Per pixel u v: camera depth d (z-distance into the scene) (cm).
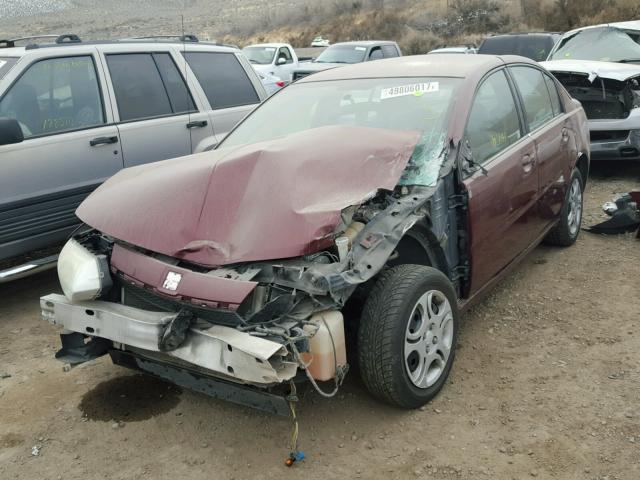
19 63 513
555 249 568
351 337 356
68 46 550
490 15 3488
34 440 331
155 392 370
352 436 320
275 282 284
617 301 460
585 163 588
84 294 318
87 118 542
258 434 326
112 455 316
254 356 261
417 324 329
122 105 566
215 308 281
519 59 503
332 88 460
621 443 307
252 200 312
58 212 510
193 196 323
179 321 285
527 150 446
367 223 313
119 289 329
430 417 332
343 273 285
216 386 301
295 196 308
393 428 324
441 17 3694
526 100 482
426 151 372
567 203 546
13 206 480
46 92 522
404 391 320
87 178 529
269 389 291
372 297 317
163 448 319
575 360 383
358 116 421
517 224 435
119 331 303
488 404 342
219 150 377
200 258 301
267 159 328
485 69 439
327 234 291
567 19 2939
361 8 4247
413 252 359
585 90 783
